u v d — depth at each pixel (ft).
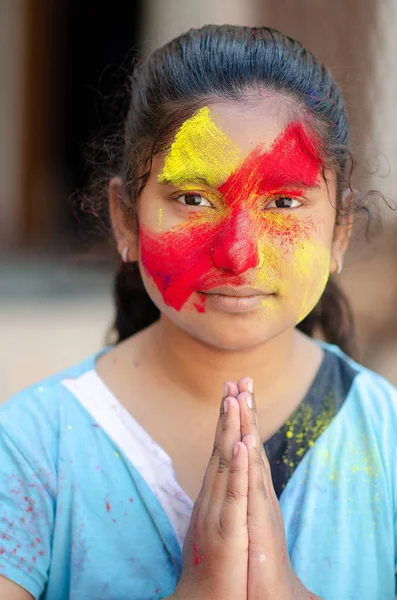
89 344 14.37
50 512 4.26
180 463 4.35
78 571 4.19
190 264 4.00
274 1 14.17
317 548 4.25
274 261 4.00
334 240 4.58
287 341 4.51
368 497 4.35
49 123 23.61
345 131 4.58
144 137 4.23
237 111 3.98
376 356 10.61
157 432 4.42
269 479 3.88
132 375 4.62
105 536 4.23
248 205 3.97
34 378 12.66
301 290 4.09
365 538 4.30
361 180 5.60
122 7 23.65
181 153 3.97
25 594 4.13
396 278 10.57
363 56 12.94
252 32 4.37
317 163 4.09
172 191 4.03
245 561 3.74
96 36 23.84
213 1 14.94
